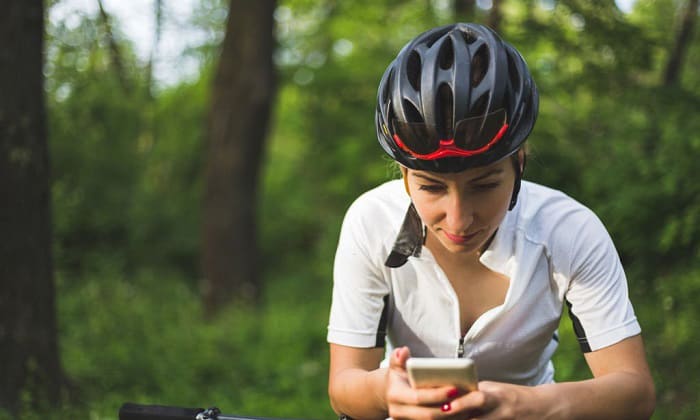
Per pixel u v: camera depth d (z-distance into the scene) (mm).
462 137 1576
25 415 3967
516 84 1697
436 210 1665
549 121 6484
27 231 4141
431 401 1544
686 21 6133
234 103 9438
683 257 5297
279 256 16281
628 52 5852
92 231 12188
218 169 9594
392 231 1963
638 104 5906
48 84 8414
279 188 17031
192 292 11586
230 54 9445
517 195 1781
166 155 14203
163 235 13422
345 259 2016
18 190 4082
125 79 10039
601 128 6504
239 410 5559
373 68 12094
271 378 6590
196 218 14117
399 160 1686
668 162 5234
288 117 15391
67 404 4352
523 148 1759
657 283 5320
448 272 1974
